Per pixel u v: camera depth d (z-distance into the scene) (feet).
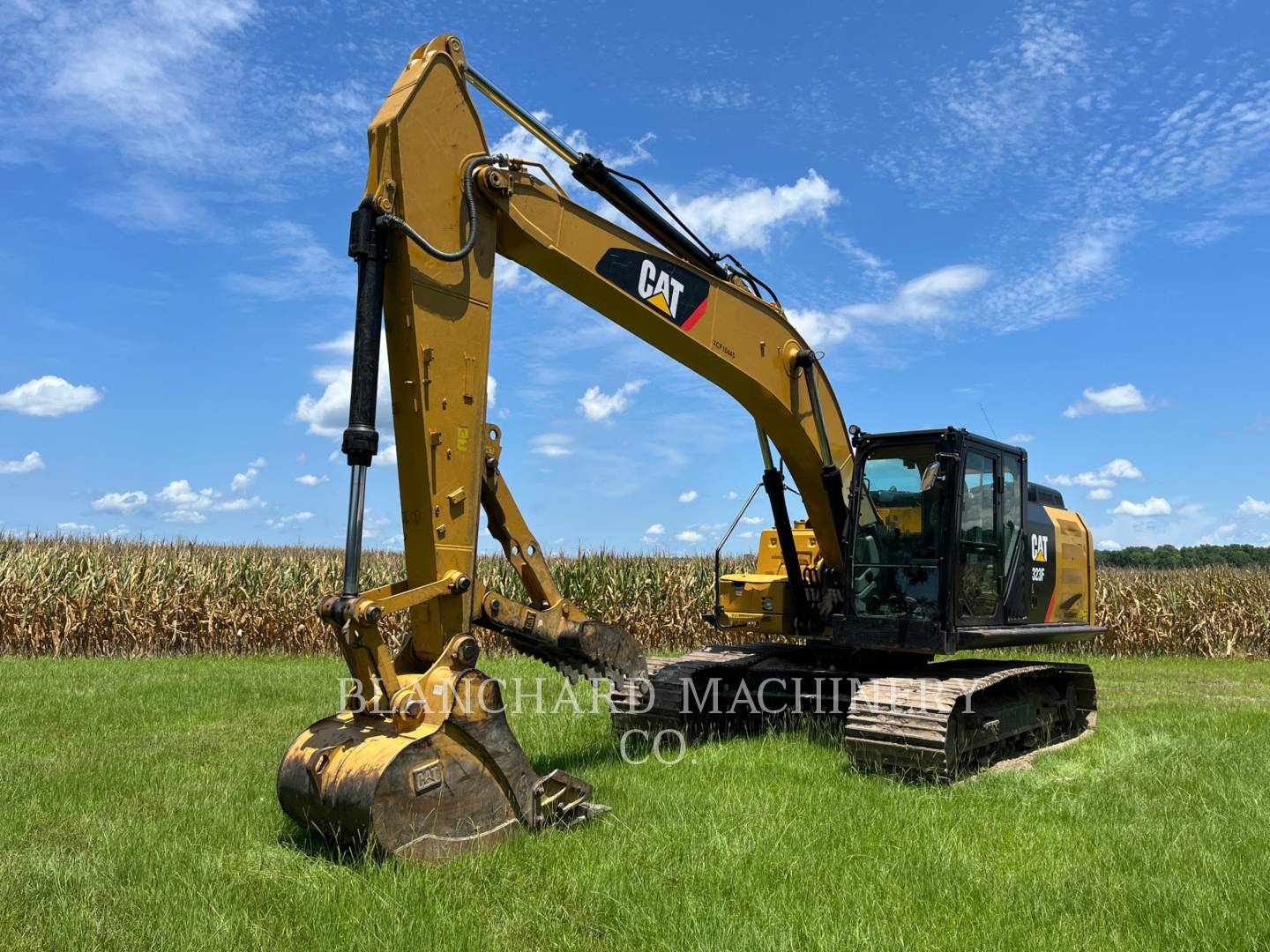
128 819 19.92
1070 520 36.11
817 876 16.93
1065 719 33.04
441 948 13.51
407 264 18.24
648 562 64.54
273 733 30.30
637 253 23.17
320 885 15.65
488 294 19.83
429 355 18.51
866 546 29.25
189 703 36.40
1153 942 14.34
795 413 28.37
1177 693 45.11
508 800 18.35
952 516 27.17
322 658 56.24
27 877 16.22
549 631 20.53
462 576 18.69
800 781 24.35
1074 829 20.25
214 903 15.11
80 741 28.89
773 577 32.42
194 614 58.08
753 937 14.05
